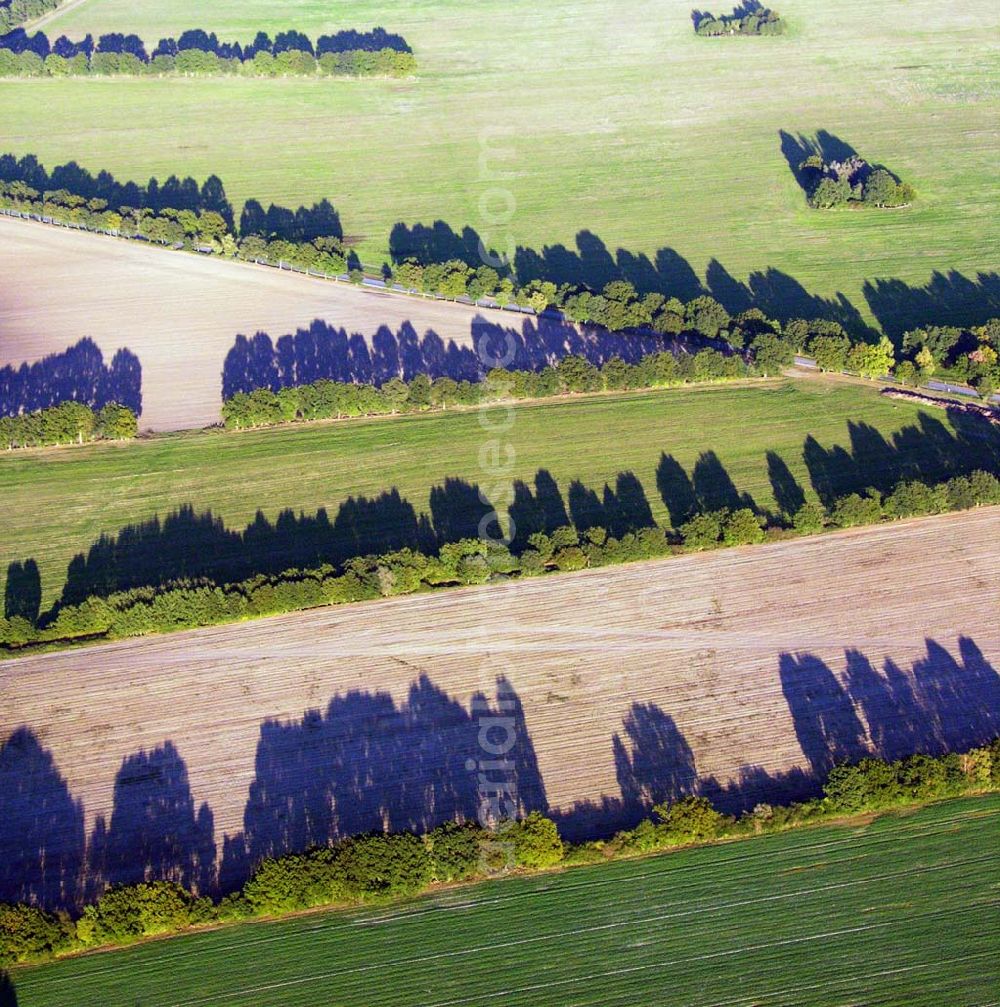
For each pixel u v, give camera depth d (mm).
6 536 133625
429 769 111438
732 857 103500
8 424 144125
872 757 112375
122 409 146000
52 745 112312
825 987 94625
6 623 120188
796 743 113562
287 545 133125
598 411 152125
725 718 115562
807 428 149625
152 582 128625
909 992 94250
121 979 95438
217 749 112562
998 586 128750
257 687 117688
